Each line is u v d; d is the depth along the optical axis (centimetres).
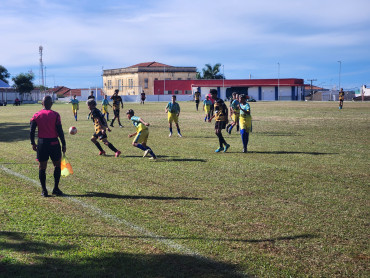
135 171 884
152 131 1755
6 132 1817
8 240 476
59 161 690
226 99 7856
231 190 710
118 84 9606
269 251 445
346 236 486
